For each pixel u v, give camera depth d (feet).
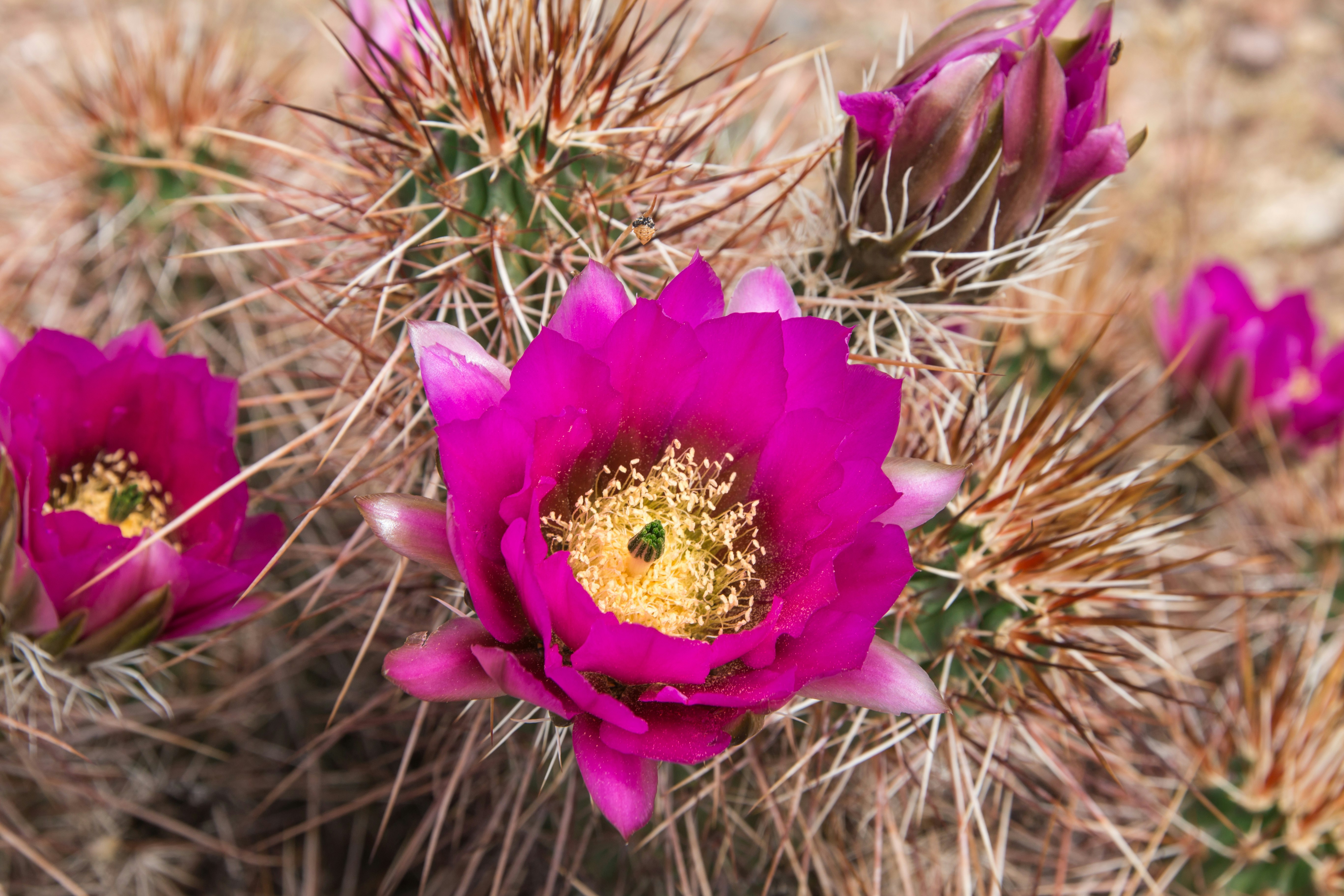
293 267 1.22
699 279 0.91
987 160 0.99
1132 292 1.42
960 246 1.01
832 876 1.11
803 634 0.86
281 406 1.27
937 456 1.07
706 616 0.93
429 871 1.17
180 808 1.26
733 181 1.13
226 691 1.21
